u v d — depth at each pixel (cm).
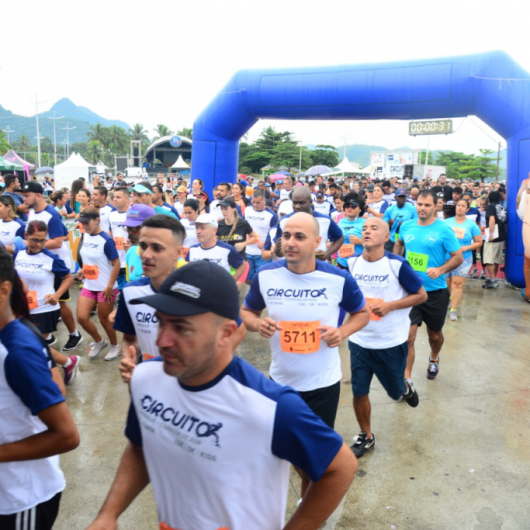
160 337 131
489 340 627
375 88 980
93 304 538
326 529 291
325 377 289
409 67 959
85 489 328
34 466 185
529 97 861
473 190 2111
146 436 147
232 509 137
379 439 392
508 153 902
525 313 753
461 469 353
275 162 7606
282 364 292
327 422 296
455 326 684
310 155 7825
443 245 465
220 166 1224
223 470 135
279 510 142
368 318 298
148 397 146
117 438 390
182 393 139
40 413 168
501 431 406
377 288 366
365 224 365
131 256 395
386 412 437
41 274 487
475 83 908
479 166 7681
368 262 371
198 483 139
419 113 983
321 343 287
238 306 138
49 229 607
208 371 136
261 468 136
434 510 309
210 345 131
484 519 301
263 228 775
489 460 364
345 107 1027
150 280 286
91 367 529
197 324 128
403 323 368
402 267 359
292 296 286
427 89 941
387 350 361
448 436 397
